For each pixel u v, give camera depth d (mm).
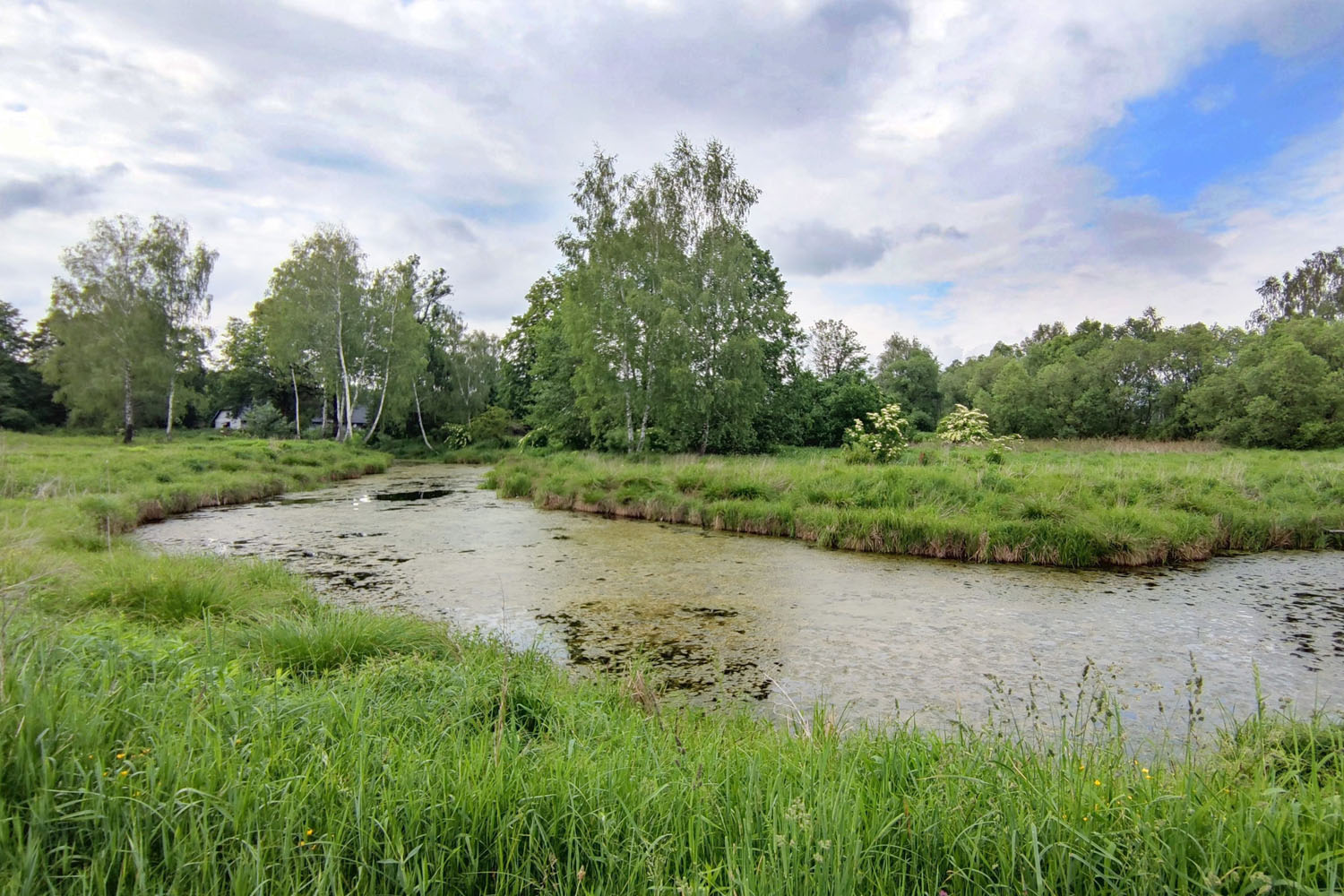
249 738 3047
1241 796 2609
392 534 15000
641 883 2346
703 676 6707
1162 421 43406
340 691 4160
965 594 9945
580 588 10266
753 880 2238
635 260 27094
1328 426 31797
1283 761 3221
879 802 2738
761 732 4742
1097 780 2814
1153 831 2418
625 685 5684
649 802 2768
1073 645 7668
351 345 42688
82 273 39688
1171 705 5906
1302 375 33469
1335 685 6473
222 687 3566
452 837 2521
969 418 24469
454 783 2729
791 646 7641
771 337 32562
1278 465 19766
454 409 51062
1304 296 66000
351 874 2359
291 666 5082
